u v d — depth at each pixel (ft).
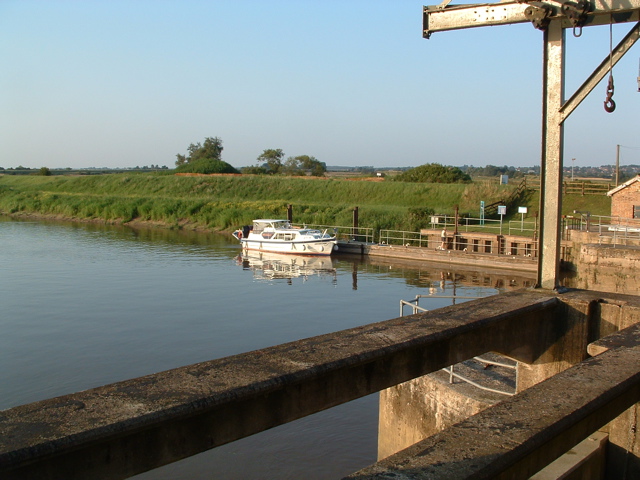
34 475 7.07
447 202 169.89
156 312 71.92
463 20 19.34
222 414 8.86
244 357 10.45
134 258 116.88
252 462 33.40
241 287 89.35
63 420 7.73
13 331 62.85
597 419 9.87
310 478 31.73
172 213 176.04
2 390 46.24
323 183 199.93
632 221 98.63
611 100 17.39
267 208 168.35
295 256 121.39
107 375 49.55
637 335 13.76
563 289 18.20
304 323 67.41
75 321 67.26
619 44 16.94
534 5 17.53
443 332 12.51
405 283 94.02
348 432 36.88
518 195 158.92
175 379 9.30
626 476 15.31
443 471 7.14
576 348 16.87
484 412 8.92
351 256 122.21
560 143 17.83
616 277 57.00
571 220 110.63
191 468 33.06
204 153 365.61
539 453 8.39
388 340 11.62
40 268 103.50
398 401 28.66
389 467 7.29
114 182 232.73
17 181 277.44
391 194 183.01
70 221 187.11
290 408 9.75
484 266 106.42
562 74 17.80
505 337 15.15
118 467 7.83
